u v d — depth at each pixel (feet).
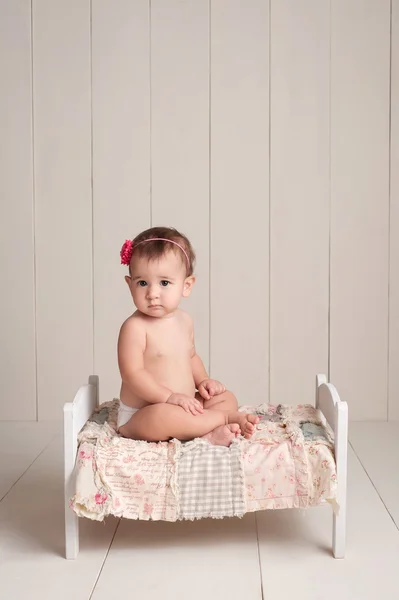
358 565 5.97
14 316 10.50
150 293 6.58
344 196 10.34
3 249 10.41
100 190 10.36
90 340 10.52
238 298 10.48
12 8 10.18
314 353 10.54
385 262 10.42
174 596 5.46
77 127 10.29
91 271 10.44
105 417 7.10
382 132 10.27
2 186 10.34
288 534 6.60
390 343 10.52
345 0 10.16
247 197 10.36
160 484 5.98
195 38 10.22
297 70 10.23
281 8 10.19
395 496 7.50
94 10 10.19
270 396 10.59
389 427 10.25
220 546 6.35
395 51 10.19
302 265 10.44
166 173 10.34
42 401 10.61
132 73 10.25
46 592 5.54
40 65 10.23
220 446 6.20
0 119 10.28
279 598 5.42
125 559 6.10
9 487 7.87
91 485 5.95
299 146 10.30
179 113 10.28
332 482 5.93
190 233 10.41
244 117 10.28
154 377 6.74
